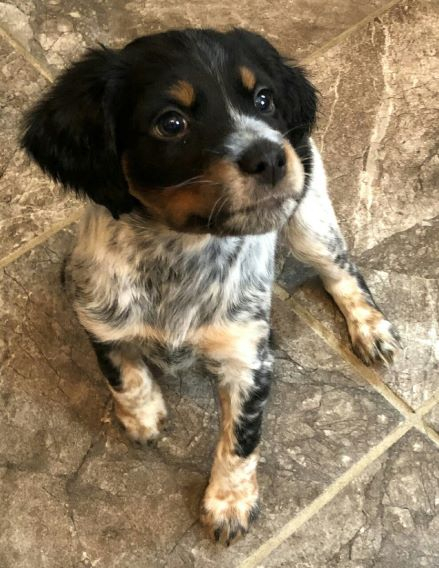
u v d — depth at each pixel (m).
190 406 0.46
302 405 0.46
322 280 0.49
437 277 0.50
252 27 0.60
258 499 0.43
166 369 0.43
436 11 0.60
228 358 0.40
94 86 0.33
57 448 0.44
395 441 0.45
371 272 0.50
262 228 0.32
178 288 0.38
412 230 0.52
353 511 0.43
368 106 0.56
